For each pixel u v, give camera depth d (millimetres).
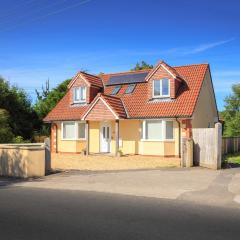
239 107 51031
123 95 34250
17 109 42000
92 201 12375
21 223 9375
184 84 31922
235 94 51031
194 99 30312
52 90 52188
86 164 24984
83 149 34031
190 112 29359
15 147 19547
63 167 23234
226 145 36438
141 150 31812
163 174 19234
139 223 9367
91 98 35375
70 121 35375
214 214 10484
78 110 35219
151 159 28609
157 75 31844
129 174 19328
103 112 32094
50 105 47469
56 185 16188
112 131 34062
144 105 32125
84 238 8086
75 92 36062
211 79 34750
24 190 14922
